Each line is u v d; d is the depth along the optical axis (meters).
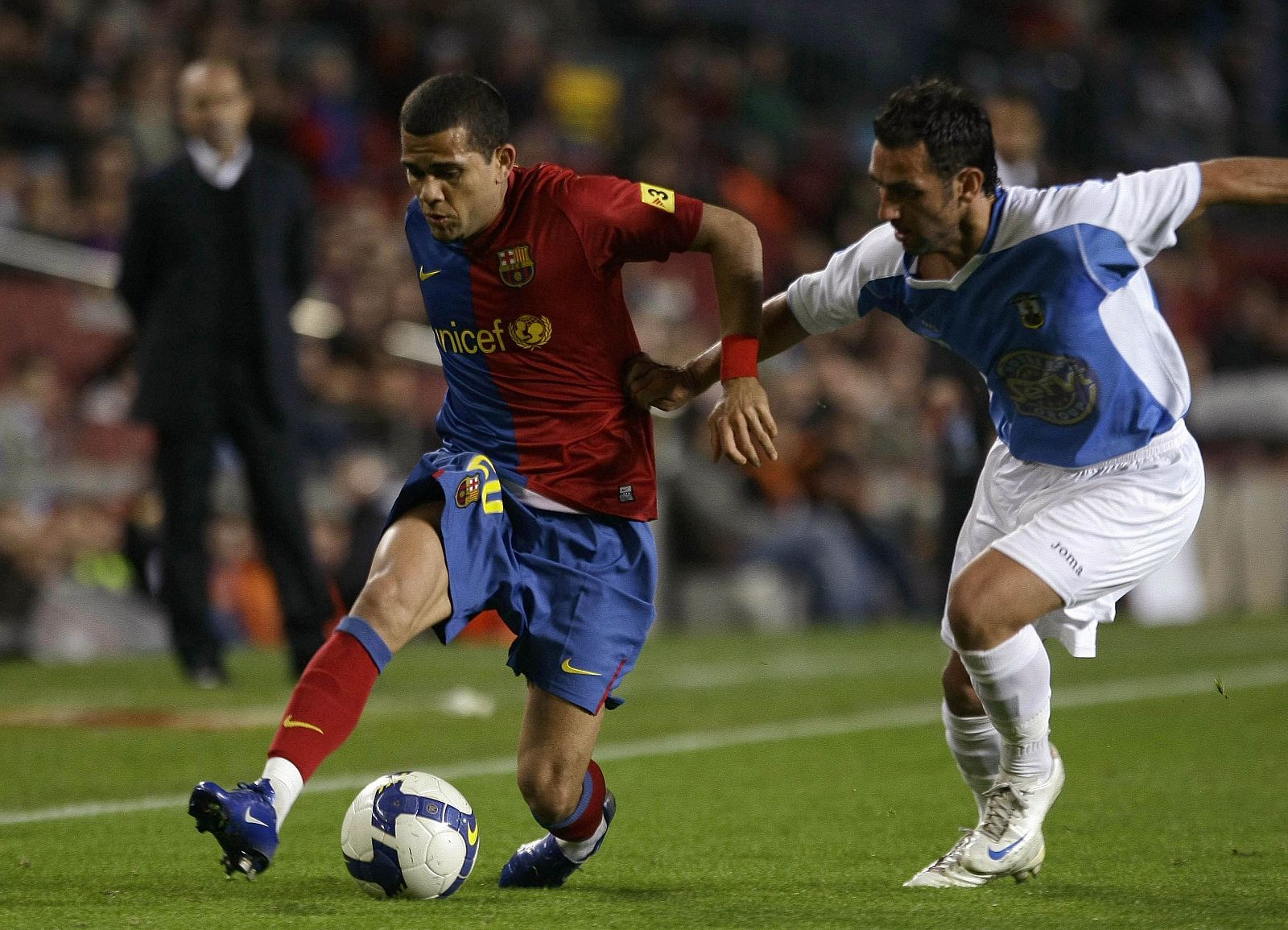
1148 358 13.40
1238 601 51.47
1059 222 12.89
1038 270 12.98
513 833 16.61
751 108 67.00
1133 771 20.70
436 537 12.94
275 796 11.79
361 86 57.12
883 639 41.38
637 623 13.77
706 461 47.19
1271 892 13.24
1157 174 13.22
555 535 13.66
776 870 14.59
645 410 13.98
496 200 13.30
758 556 46.56
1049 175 26.89
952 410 31.84
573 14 68.50
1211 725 24.95
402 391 42.53
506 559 13.36
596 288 13.54
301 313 41.97
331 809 17.97
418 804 12.97
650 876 14.29
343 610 37.41
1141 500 13.45
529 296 13.46
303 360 41.31
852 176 67.12
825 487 47.22
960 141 12.58
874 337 53.59
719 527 46.31
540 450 13.75
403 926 11.77
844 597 46.59
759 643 40.44
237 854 11.55
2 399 37.62
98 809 17.70
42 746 22.23
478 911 12.45
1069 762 21.53
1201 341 61.38
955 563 14.70
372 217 47.44
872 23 77.88
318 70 52.97
